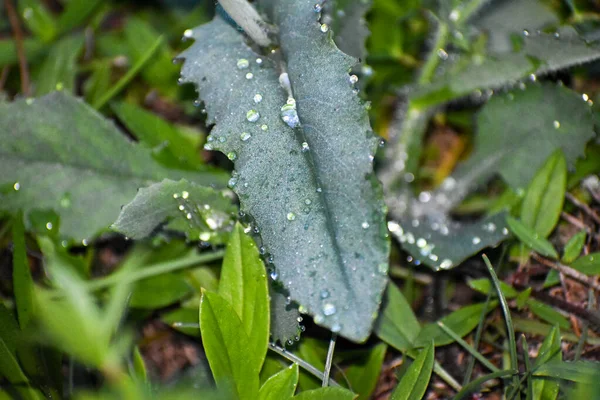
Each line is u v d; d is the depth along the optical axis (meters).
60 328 0.22
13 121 0.28
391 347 0.28
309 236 0.25
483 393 0.27
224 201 0.27
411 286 0.29
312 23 0.26
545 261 0.28
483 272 0.29
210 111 0.26
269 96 0.26
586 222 0.29
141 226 0.27
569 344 0.27
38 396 0.26
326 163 0.25
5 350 0.25
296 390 0.26
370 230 0.24
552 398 0.25
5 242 0.29
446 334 0.27
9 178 0.28
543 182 0.28
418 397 0.25
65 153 0.29
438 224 0.29
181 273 0.28
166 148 0.29
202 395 0.23
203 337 0.24
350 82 0.25
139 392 0.23
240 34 0.27
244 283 0.25
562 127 0.29
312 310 0.24
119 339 0.27
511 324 0.26
